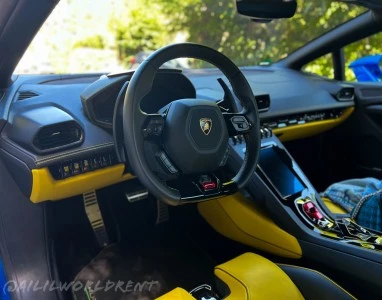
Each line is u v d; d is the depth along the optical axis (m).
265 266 1.33
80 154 1.40
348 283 1.40
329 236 1.47
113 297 1.65
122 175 1.54
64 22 5.57
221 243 1.90
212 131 1.22
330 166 2.77
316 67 2.92
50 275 1.55
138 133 1.16
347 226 1.50
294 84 2.44
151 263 1.83
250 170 1.36
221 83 1.39
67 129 1.39
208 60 1.30
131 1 6.87
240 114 1.34
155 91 1.45
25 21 1.27
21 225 1.56
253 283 1.26
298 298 1.25
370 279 1.33
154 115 1.18
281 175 1.68
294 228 1.53
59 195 1.46
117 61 6.75
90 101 1.40
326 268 1.46
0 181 1.51
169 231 2.04
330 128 2.59
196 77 2.21
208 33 5.83
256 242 1.69
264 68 2.67
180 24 6.53
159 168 1.20
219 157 1.24
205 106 1.22
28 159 1.35
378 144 2.50
